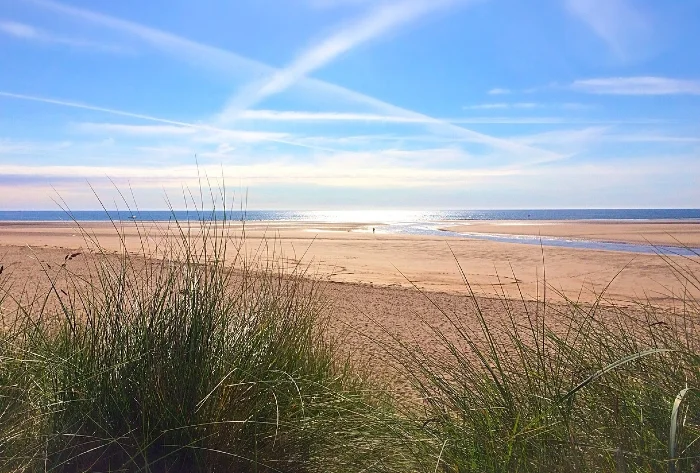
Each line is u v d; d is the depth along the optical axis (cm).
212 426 282
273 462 287
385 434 292
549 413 246
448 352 630
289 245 2505
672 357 268
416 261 1980
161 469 279
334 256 2119
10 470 264
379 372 503
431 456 266
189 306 312
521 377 277
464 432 264
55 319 404
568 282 1449
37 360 309
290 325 359
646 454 229
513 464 242
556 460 238
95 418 288
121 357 302
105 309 324
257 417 291
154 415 286
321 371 377
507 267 1797
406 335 761
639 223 6075
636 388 255
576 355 284
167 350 299
